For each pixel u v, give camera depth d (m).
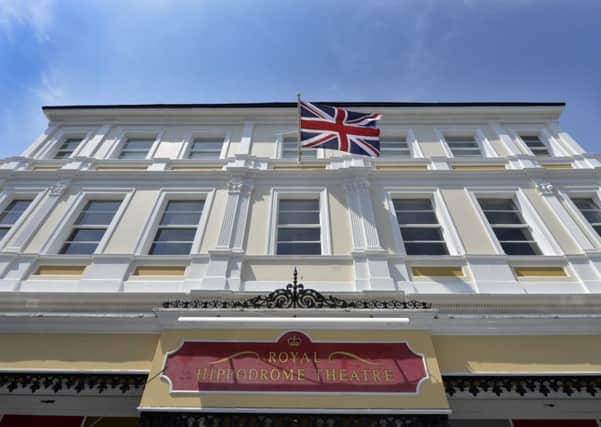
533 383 5.87
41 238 8.91
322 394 5.45
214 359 5.88
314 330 6.27
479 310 7.13
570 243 8.59
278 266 8.15
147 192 10.08
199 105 13.34
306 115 9.85
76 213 9.59
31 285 7.80
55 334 6.52
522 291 7.51
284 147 12.28
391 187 10.05
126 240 8.84
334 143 9.40
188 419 5.49
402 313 6.38
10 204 9.97
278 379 5.63
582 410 6.62
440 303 7.18
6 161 11.06
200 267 8.10
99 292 7.30
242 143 12.02
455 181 10.17
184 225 9.38
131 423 6.69
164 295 7.26
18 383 5.99
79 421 6.67
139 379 5.95
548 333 6.46
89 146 11.99
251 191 9.94
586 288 7.55
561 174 10.26
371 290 7.29
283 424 5.50
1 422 6.58
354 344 6.09
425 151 11.80
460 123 12.98
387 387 5.54
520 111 13.07
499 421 6.66
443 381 5.89
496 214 9.59
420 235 9.16
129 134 12.78
